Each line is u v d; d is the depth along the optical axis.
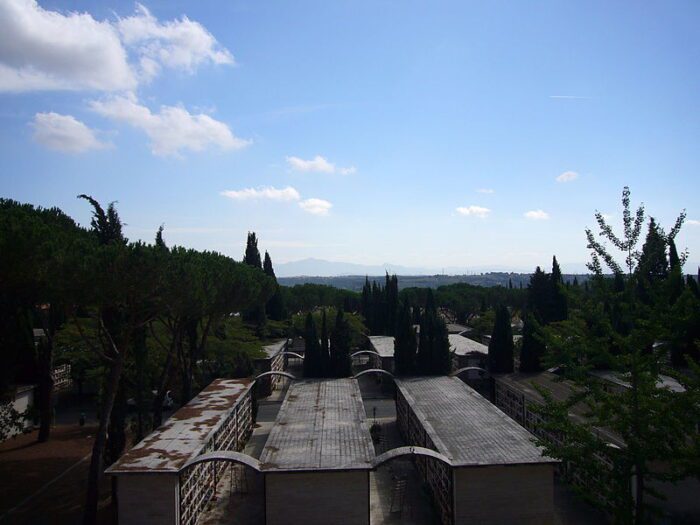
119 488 22.97
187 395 39.00
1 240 21.86
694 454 15.38
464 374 55.31
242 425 39.56
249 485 31.84
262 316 69.88
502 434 28.19
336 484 23.97
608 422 16.44
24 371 43.50
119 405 30.64
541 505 24.06
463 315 103.75
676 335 16.56
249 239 77.19
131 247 24.81
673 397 16.02
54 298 25.67
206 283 31.61
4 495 29.56
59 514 27.14
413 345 52.00
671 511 23.47
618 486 16.41
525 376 44.81
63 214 33.41
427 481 30.34
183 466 23.39
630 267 17.20
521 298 98.31
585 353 18.34
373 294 84.25
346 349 54.16
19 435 41.56
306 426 30.67
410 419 37.19
